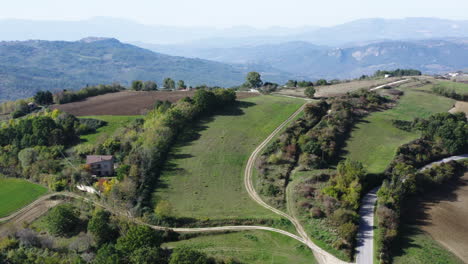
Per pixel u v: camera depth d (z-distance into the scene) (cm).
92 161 10019
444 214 7838
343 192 8119
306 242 6881
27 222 8369
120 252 6222
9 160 10956
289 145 10575
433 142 11219
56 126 12206
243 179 9506
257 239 7094
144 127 12025
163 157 10306
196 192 8825
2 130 12050
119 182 8988
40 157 10606
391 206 7669
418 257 6275
